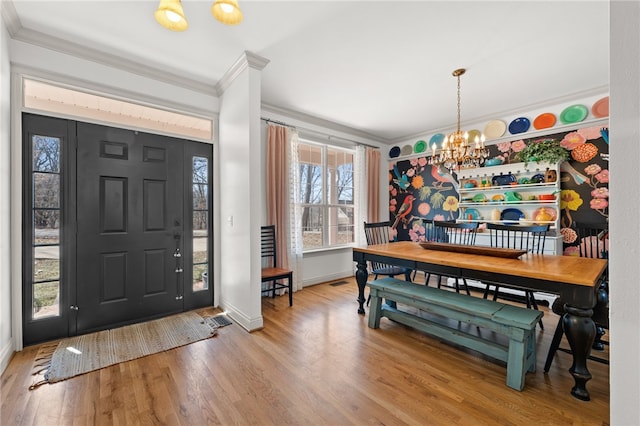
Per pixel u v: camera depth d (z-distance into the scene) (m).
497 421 1.50
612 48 0.67
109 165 2.62
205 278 3.23
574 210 3.43
